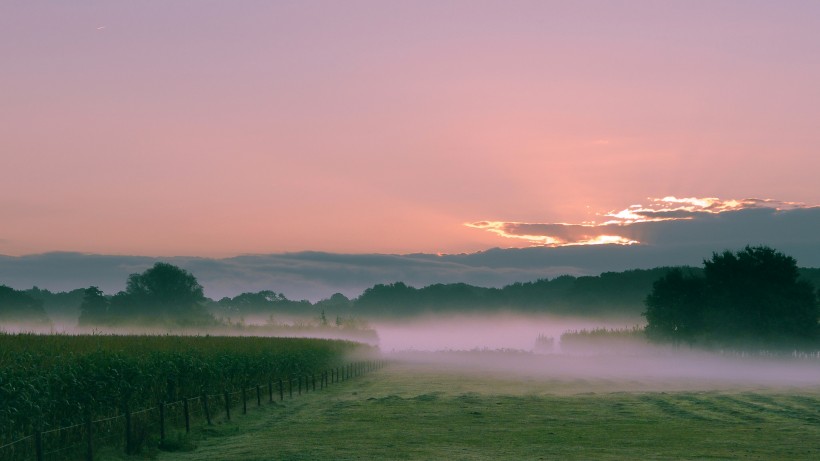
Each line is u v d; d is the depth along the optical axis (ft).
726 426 120.37
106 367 102.17
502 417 134.31
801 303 345.51
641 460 87.61
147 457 93.50
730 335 351.46
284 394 184.03
